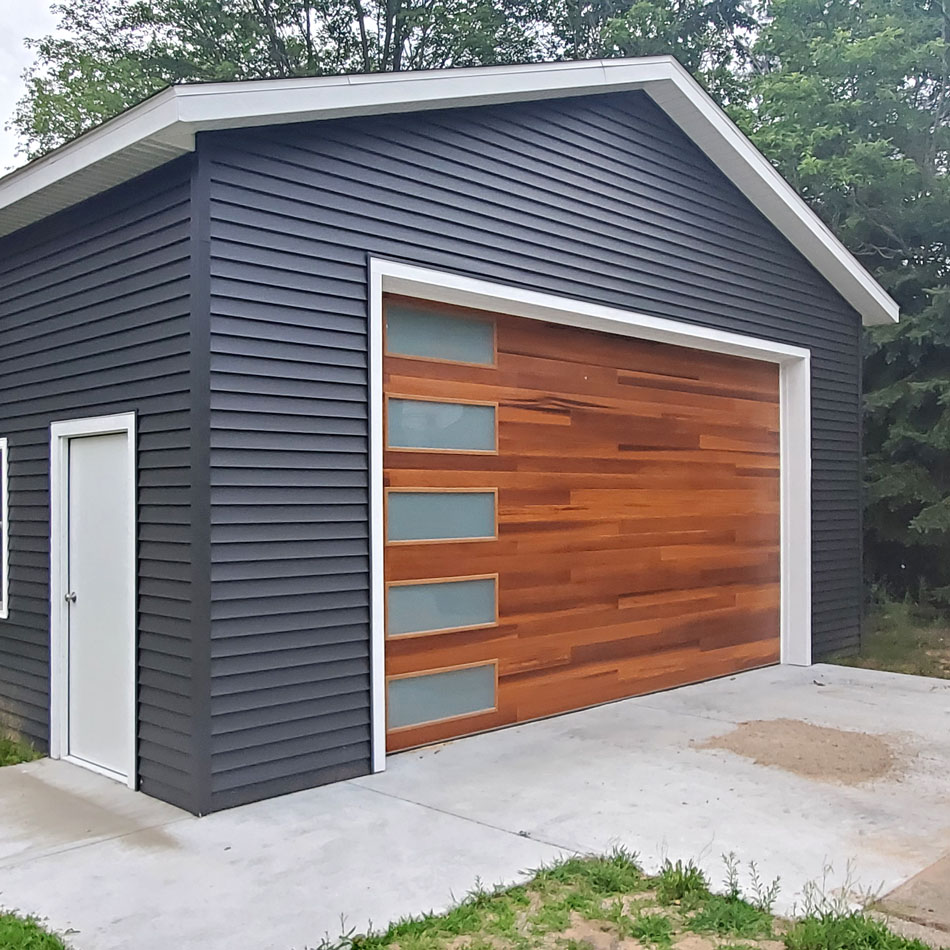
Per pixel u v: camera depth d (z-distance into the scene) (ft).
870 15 43.93
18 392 18.66
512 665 19.60
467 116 18.10
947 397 36.73
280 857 12.34
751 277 25.49
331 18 63.10
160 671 14.93
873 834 13.25
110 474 16.51
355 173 16.19
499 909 10.70
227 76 59.31
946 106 43.50
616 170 21.36
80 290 16.90
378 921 10.43
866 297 28.99
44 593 17.97
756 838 13.08
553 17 64.44
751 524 26.53
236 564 14.39
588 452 21.47
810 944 9.68
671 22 59.26
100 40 63.21
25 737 18.37
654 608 23.22
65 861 12.28
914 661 28.48
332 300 15.80
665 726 19.60
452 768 16.46
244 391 14.56
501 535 19.42
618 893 11.20
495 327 19.43
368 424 16.29
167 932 10.22
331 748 15.60
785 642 27.76
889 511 40.86
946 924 10.30
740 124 49.49
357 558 16.07
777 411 27.71
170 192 14.87
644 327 21.93
